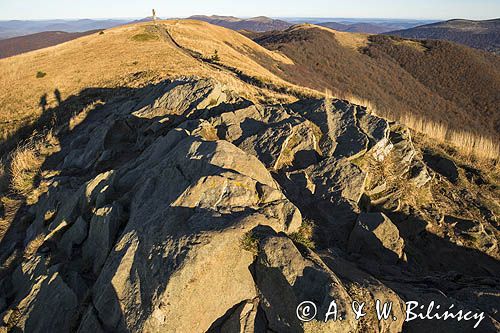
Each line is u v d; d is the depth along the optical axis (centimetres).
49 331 809
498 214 1479
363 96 11888
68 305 841
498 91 13250
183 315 685
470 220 1352
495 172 1931
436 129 2709
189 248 737
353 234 1079
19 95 4016
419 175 1521
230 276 746
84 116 2488
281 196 955
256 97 2866
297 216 918
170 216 841
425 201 1446
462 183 1702
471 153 2175
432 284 903
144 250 795
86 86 3859
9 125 3362
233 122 1517
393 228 1067
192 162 1022
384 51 17150
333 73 14000
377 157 1496
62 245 1065
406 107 12075
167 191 978
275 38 18975
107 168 1566
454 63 15150
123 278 780
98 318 763
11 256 1123
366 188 1377
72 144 1992
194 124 1428
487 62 15812
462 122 11619
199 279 708
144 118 1758
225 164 1005
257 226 818
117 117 1947
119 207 1008
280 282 724
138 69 4116
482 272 1180
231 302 741
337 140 1517
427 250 1248
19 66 5122
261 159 1354
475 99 13075
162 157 1223
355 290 721
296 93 4009
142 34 6556
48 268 969
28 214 1399
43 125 3141
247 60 7088
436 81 14675
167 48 5494
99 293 795
